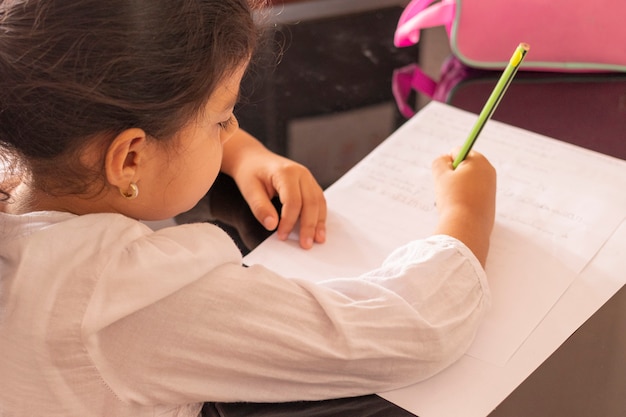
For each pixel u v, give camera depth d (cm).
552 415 64
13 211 69
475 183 82
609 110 98
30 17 57
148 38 58
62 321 62
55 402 64
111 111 59
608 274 76
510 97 101
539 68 104
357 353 66
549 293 75
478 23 102
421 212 85
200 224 68
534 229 82
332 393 67
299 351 65
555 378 67
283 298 66
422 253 74
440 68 107
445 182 84
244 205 89
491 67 105
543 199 86
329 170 92
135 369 64
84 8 57
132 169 64
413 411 66
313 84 104
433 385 68
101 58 57
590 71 104
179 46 59
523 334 71
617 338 70
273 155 91
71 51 57
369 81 105
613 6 98
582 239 81
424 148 94
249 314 65
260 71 106
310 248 82
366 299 70
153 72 59
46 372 63
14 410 64
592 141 93
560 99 100
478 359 69
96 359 63
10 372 63
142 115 60
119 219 65
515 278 77
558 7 99
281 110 101
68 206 67
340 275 79
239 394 66
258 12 70
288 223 84
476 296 72
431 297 70
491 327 72
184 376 65
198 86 61
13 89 59
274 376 66
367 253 81
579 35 100
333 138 96
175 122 62
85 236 64
